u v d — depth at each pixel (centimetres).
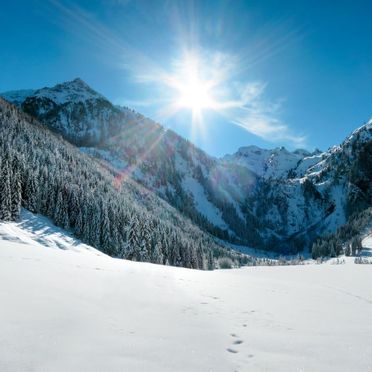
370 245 15950
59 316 848
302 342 817
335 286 2630
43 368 550
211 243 17850
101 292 1245
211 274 3011
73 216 7069
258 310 1259
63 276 1433
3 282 1110
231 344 771
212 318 1038
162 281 1812
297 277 3859
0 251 1884
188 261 9650
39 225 5950
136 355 648
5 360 563
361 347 789
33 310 866
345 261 14150
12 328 714
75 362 587
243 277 2944
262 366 638
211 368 609
